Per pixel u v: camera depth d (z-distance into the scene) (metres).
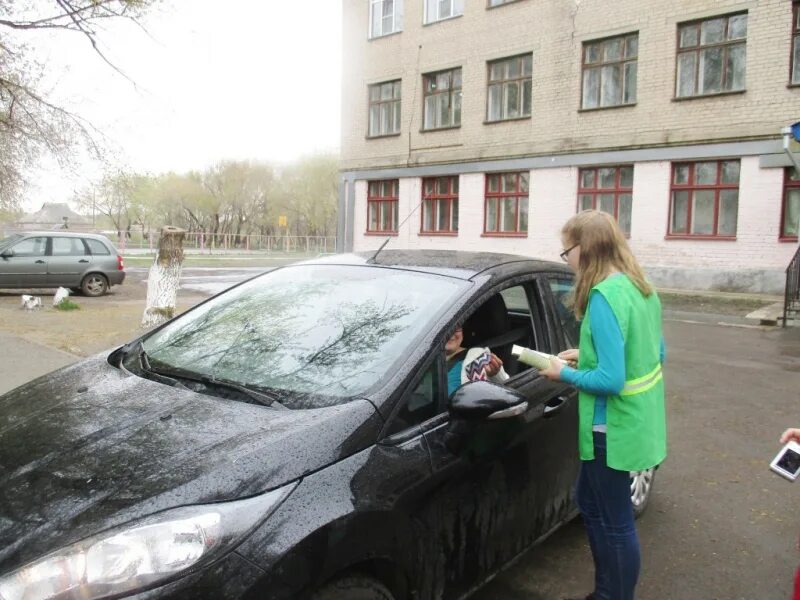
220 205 66.19
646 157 18.41
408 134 24.36
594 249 2.60
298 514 1.96
